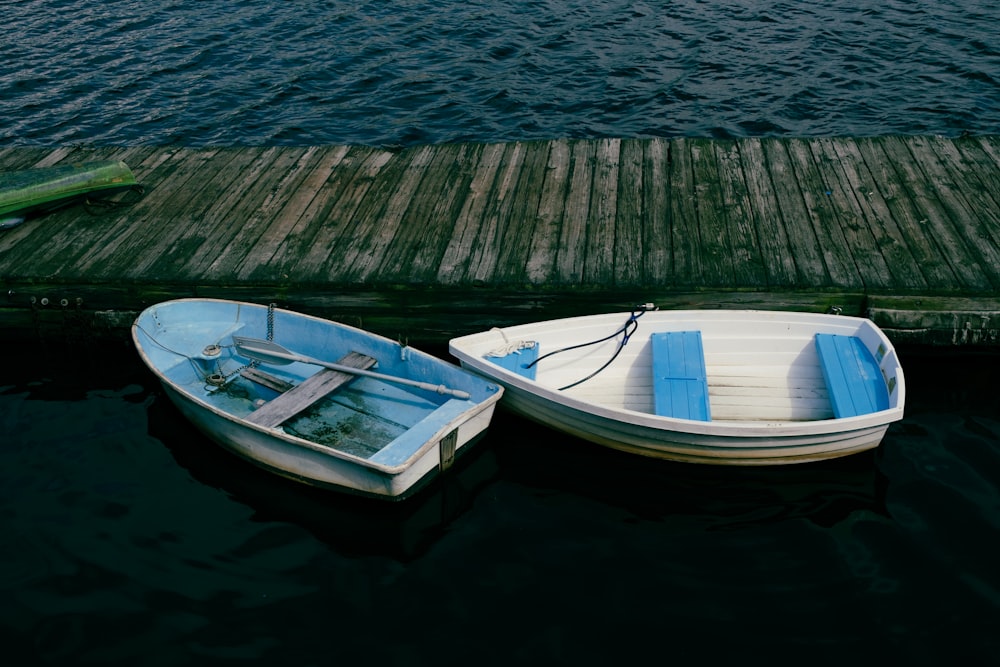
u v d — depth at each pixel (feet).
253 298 27.66
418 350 26.78
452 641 19.03
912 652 18.26
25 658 18.94
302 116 46.01
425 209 30.40
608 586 20.30
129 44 54.90
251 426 23.08
